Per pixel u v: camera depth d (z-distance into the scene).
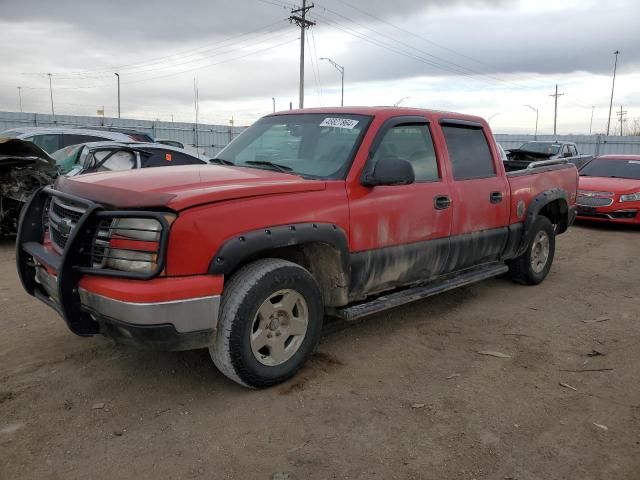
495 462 2.91
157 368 3.89
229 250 3.20
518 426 3.27
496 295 6.05
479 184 5.14
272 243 3.41
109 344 4.29
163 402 3.43
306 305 3.69
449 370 4.03
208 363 3.99
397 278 4.44
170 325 3.06
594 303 5.88
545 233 6.44
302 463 2.85
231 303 3.31
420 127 4.73
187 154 9.20
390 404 3.48
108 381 3.68
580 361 4.28
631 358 4.36
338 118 4.46
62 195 3.54
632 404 3.59
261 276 3.38
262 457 2.89
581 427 3.29
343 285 3.96
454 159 4.99
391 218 4.22
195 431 3.12
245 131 5.11
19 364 3.91
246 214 3.32
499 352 4.40
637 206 11.10
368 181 3.97
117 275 3.05
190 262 3.10
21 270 3.87
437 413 3.39
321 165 4.11
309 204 3.67
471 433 3.18
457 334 4.79
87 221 3.16
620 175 12.34
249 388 3.62
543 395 3.68
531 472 2.83
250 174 3.85
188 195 3.13
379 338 4.61
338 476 2.75
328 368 3.98
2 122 28.17
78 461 2.82
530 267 6.31
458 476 2.78
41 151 7.93
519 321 5.19
